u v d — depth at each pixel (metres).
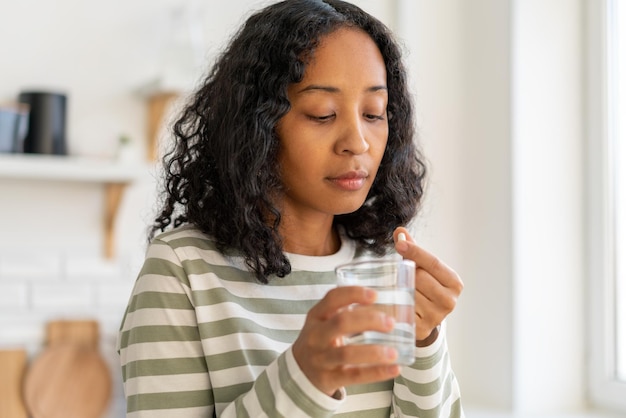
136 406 0.89
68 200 2.29
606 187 1.99
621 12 1.96
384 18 2.22
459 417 1.03
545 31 2.01
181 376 0.90
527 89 2.00
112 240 2.32
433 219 2.11
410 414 0.93
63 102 2.16
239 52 0.96
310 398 0.73
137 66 2.34
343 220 1.08
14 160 2.05
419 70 2.13
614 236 2.00
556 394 2.00
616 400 1.94
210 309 0.92
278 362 0.76
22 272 2.25
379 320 0.68
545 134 2.01
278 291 0.97
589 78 2.02
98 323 2.30
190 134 1.09
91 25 2.31
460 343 2.11
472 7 2.13
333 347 0.70
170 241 0.95
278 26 0.92
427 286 0.84
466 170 2.13
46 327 2.26
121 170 2.16
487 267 2.06
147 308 0.91
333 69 0.89
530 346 1.99
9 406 2.19
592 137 2.01
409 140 1.07
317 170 0.90
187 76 2.23
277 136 0.92
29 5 2.26
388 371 0.69
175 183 1.06
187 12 2.29
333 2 0.96
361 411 0.95
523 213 1.99
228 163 0.94
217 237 0.96
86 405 2.25
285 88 0.90
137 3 2.34
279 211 0.94
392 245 1.08
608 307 1.99
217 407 0.90
